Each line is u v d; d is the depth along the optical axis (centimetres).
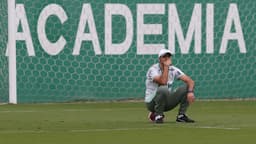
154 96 4341
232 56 6150
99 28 5953
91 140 3525
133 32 5991
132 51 6006
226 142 3434
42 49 5919
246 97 6222
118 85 6038
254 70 6203
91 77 5997
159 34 6012
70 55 5953
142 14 5978
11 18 5866
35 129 4009
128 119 4641
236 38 6144
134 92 6059
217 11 6091
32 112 5181
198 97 6141
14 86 5928
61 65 5953
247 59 6178
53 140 3525
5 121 4478
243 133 3784
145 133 3794
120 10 5962
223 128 4019
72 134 3759
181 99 4328
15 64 5912
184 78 4353
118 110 5353
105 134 3756
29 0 5875
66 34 5934
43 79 5947
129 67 6022
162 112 4341
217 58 6125
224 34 6119
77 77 5981
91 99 6016
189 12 6041
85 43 5956
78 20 5928
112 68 6006
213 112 5178
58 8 5909
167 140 3512
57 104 5875
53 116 4856
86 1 5922
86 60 5978
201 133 3784
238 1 6119
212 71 6128
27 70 5928
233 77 6178
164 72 4303
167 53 4319
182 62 6059
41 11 5884
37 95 5956
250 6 6144
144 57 6022
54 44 5934
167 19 6006
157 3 5988
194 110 5334
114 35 5972
